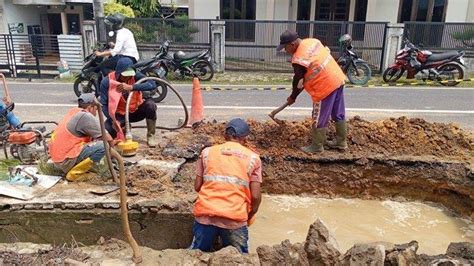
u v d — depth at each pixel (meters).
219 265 3.00
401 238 4.64
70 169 4.46
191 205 4.11
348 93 10.59
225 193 3.43
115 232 4.10
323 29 14.37
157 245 4.14
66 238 4.11
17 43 13.43
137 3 18.06
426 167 5.40
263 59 14.97
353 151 5.68
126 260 3.24
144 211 4.02
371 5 16.53
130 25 14.29
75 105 9.01
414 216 5.13
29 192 4.17
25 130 5.30
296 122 6.24
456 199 5.32
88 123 4.43
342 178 5.52
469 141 5.86
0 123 5.61
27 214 4.01
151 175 4.66
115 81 5.26
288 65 14.66
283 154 5.61
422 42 14.02
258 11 17.00
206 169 3.56
